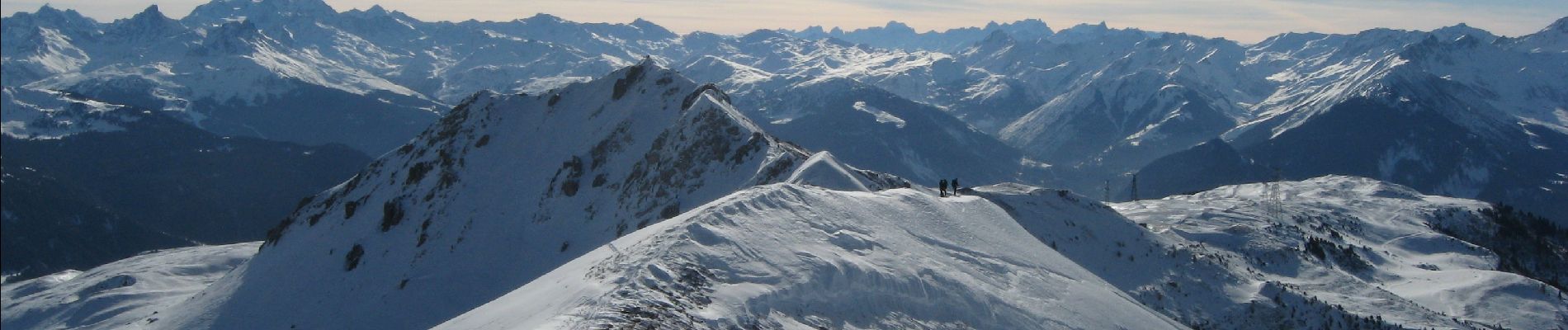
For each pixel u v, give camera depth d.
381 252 97.12
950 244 47.84
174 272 140.50
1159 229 122.12
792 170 79.75
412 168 109.56
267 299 97.62
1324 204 172.75
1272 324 70.19
